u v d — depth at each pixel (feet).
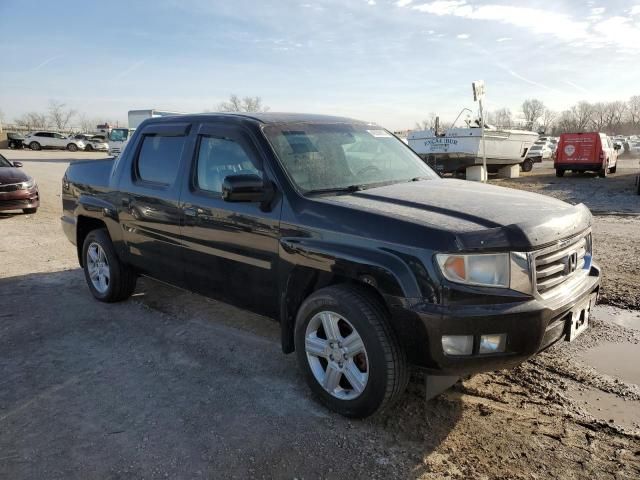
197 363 13.41
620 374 12.69
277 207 11.58
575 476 9.04
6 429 10.52
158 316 16.78
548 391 11.93
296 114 14.38
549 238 9.85
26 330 15.66
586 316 11.15
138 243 15.79
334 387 10.86
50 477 9.04
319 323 11.18
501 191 12.46
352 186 12.16
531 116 327.67
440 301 9.18
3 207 35.32
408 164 14.61
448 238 9.19
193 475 9.07
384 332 9.86
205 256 13.44
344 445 9.89
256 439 10.07
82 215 18.26
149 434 10.28
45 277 21.38
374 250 9.86
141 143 15.97
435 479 8.97
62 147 163.94
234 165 12.80
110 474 9.09
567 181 68.64
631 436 10.20
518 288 9.36
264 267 11.95
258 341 14.75
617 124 359.46
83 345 14.57
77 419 10.84
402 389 10.19
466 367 9.41
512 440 10.07
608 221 34.50
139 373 12.88
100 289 18.10
